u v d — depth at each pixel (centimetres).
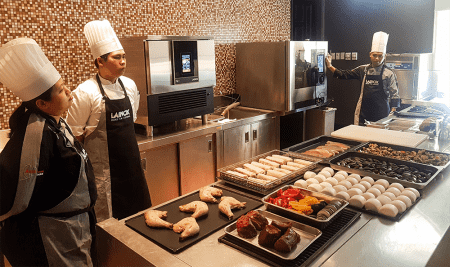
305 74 483
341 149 261
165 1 404
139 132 346
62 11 321
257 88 483
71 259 171
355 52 648
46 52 315
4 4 286
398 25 598
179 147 352
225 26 483
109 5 354
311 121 526
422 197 183
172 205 174
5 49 151
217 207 172
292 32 610
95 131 255
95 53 258
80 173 170
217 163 395
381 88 448
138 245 136
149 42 314
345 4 647
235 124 409
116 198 264
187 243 138
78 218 172
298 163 229
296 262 124
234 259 129
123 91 272
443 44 571
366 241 140
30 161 151
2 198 151
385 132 308
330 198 168
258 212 154
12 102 301
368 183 193
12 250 163
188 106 360
